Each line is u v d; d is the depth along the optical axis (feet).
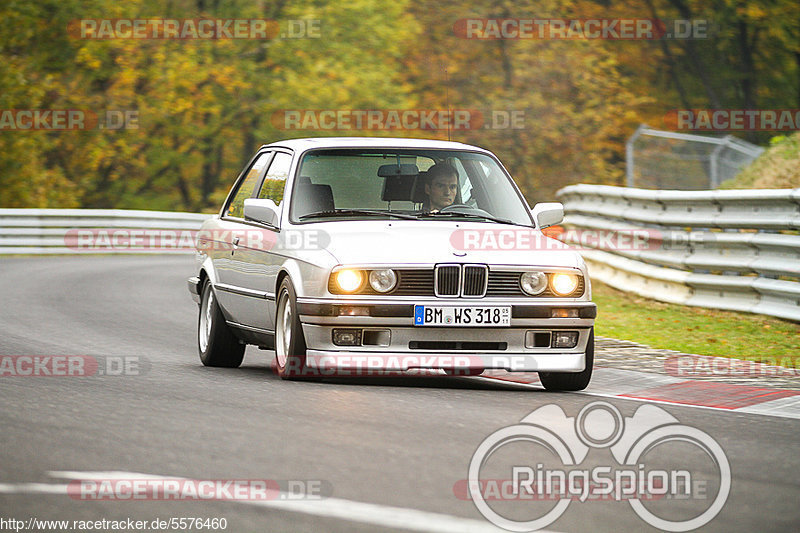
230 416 74.18
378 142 101.14
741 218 143.33
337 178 97.96
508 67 478.59
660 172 294.66
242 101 458.09
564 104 469.16
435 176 98.63
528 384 96.37
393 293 87.97
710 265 148.05
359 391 86.17
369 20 468.34
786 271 133.90
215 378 93.35
